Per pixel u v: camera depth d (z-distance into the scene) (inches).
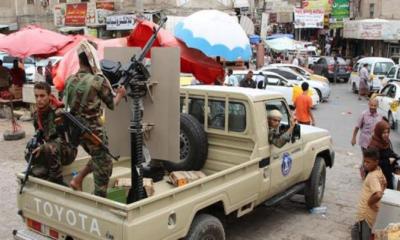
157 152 192.9
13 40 493.0
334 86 1214.9
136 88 180.4
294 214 287.9
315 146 283.0
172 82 184.9
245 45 383.2
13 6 1309.1
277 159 243.9
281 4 1706.4
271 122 236.7
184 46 370.6
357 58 1498.5
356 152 467.2
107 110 199.9
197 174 226.7
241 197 212.4
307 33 1749.5
